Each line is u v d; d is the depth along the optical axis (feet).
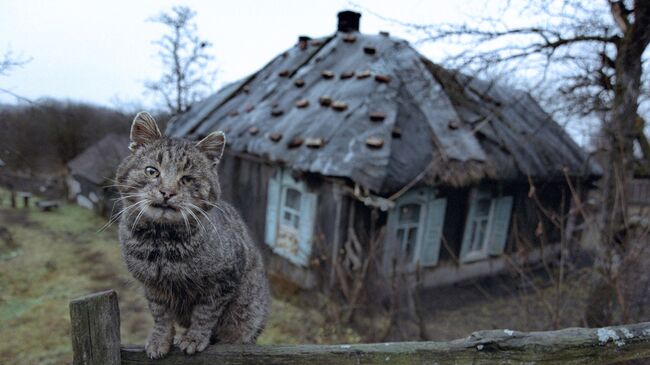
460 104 25.77
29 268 29.30
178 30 56.85
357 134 21.33
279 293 24.08
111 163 48.14
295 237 24.50
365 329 19.27
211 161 7.65
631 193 18.84
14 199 50.08
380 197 18.97
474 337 5.79
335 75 28.04
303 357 5.90
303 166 21.34
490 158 23.35
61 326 20.81
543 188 28.14
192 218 6.54
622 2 15.47
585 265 25.22
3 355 17.93
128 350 6.11
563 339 5.74
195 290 6.68
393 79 25.20
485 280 27.02
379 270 19.99
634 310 13.04
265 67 38.50
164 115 57.57
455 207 25.12
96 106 60.59
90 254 33.17
